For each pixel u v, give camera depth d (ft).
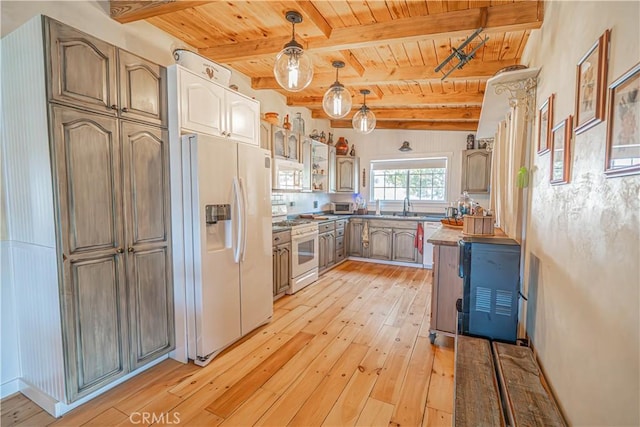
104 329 6.42
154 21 8.70
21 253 6.32
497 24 7.09
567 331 4.39
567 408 4.28
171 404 6.26
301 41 9.07
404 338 9.09
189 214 7.54
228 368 7.55
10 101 6.05
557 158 5.14
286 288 12.66
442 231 10.43
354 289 13.65
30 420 5.86
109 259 6.47
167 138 7.62
